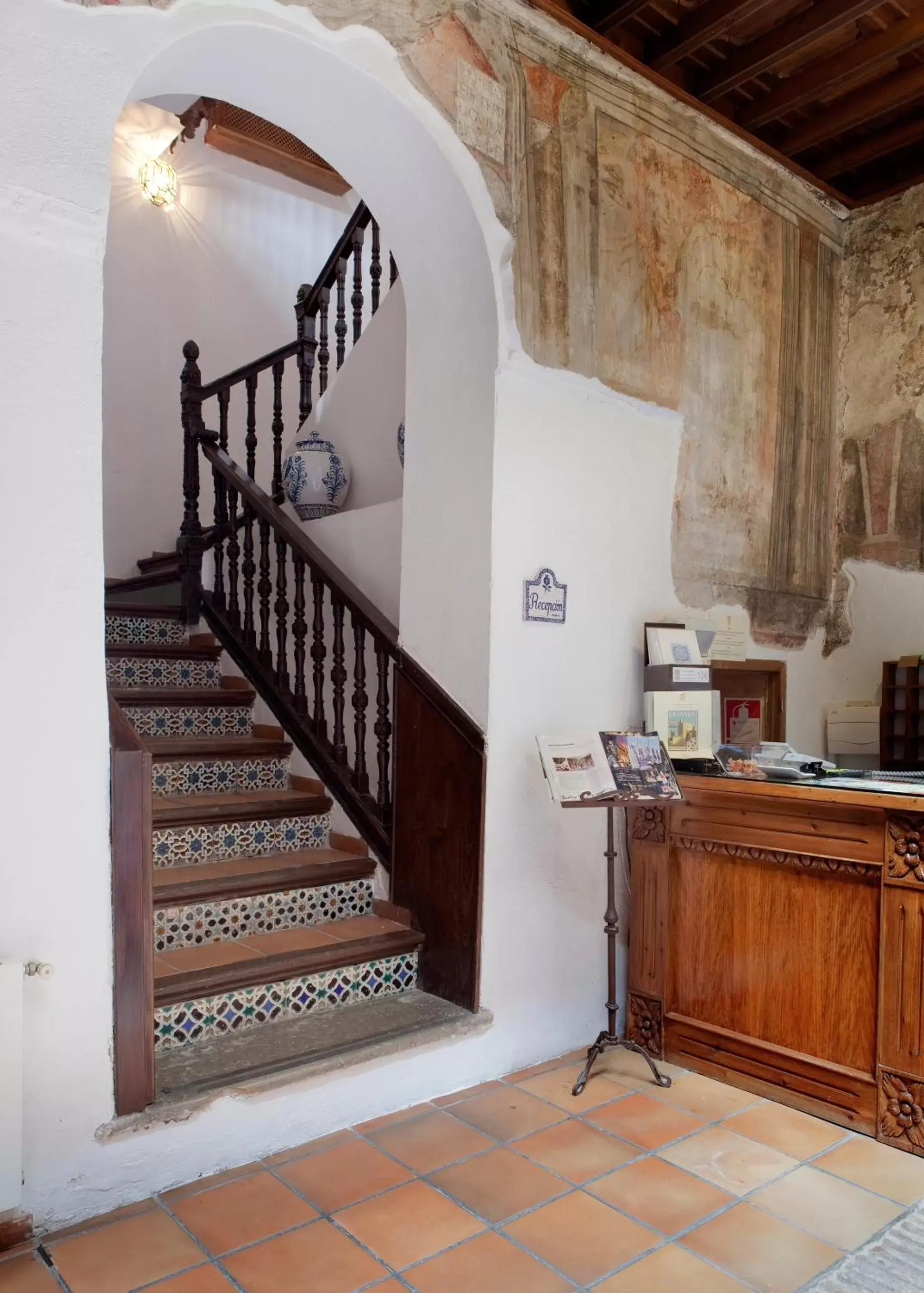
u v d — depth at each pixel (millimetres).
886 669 4391
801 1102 2934
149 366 6195
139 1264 2068
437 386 3318
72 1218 2219
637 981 3441
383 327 4566
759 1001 3074
